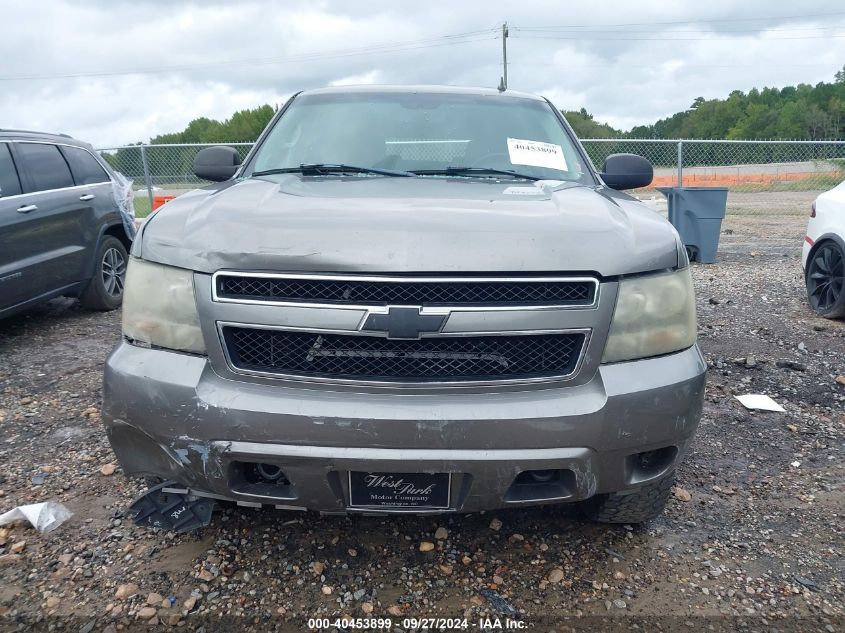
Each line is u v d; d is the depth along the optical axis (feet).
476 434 6.53
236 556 8.11
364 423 6.50
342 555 8.18
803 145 39.40
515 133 11.16
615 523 8.73
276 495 6.95
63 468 10.39
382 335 6.46
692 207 29.86
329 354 6.67
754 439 11.75
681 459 7.57
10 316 19.03
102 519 8.93
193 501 7.63
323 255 6.54
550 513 9.19
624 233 7.27
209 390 6.75
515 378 6.72
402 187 8.93
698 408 7.25
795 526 9.07
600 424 6.68
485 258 6.56
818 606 7.48
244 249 6.74
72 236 19.43
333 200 7.93
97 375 14.99
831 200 20.21
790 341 17.35
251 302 6.65
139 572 7.81
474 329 6.51
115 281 21.93
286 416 6.54
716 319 19.72
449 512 6.91
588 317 6.72
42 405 13.11
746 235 40.55
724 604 7.49
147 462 7.26
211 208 7.77
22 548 8.21
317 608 7.29
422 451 6.53
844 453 11.22
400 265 6.46
